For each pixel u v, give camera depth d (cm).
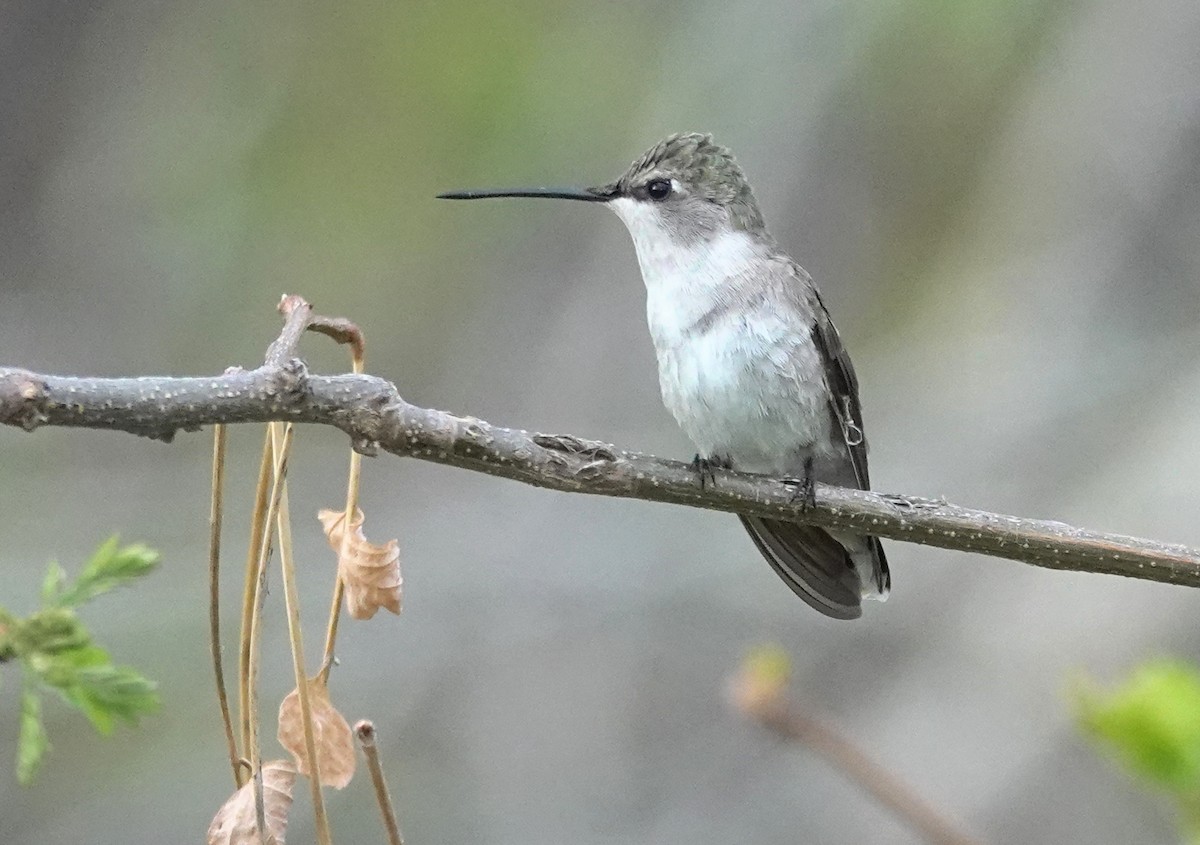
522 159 1382
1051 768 1116
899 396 1296
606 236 1378
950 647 1194
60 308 1461
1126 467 1199
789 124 1319
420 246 1422
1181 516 1152
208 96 1477
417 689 1229
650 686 1237
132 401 405
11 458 1341
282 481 417
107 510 1313
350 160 1427
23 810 1155
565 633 1252
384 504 1338
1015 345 1294
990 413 1260
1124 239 1307
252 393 414
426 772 1205
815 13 1315
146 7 1534
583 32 1388
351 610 418
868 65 1320
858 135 1338
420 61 1416
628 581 1256
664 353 712
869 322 1340
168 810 1155
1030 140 1327
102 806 1159
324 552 1285
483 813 1186
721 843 1167
